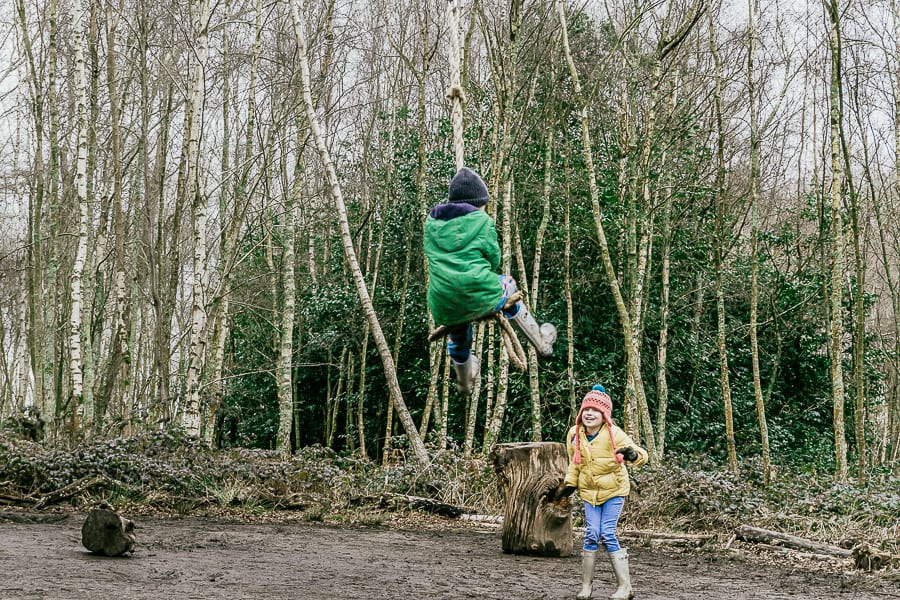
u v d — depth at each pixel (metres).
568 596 6.76
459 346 4.50
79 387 15.41
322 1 20.98
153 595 5.82
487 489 13.03
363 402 23.58
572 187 20.16
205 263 16.27
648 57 18.09
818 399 22.22
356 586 6.76
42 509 11.73
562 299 20.48
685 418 20.42
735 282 21.52
